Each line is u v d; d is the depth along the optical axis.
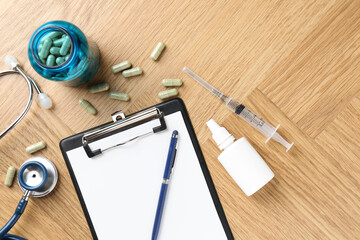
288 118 0.73
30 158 0.75
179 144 0.73
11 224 0.70
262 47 0.73
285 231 0.73
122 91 0.75
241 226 0.73
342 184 0.72
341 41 0.72
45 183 0.72
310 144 0.73
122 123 0.68
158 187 0.73
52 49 0.64
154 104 0.75
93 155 0.72
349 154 0.72
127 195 0.74
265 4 0.73
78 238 0.75
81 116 0.75
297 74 0.73
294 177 0.73
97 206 0.74
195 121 0.74
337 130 0.72
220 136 0.69
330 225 0.72
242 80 0.74
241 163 0.68
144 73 0.75
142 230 0.73
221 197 0.73
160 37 0.74
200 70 0.74
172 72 0.74
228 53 0.74
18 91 0.76
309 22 0.72
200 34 0.74
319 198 0.73
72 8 0.75
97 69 0.73
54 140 0.75
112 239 0.73
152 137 0.73
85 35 0.73
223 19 0.74
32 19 0.75
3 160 0.76
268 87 0.73
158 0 0.74
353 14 0.71
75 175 0.73
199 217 0.73
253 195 0.73
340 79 0.72
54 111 0.75
